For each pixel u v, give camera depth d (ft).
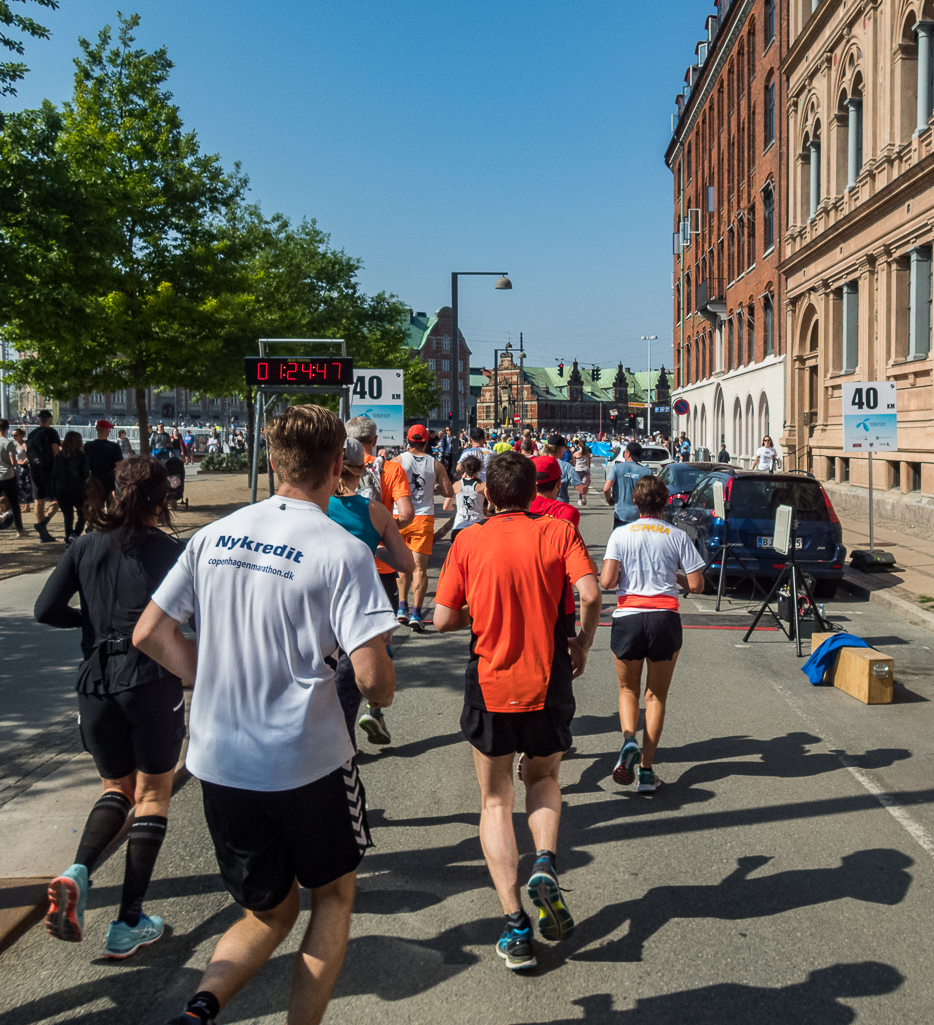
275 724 8.08
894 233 63.82
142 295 67.72
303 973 8.26
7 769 17.11
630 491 40.83
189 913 12.21
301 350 129.08
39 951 11.31
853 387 43.98
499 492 12.13
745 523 38.24
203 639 8.29
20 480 68.39
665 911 12.30
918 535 55.21
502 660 11.51
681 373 172.04
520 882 13.20
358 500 15.83
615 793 16.69
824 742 19.66
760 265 108.58
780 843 14.48
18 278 44.68
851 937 11.61
